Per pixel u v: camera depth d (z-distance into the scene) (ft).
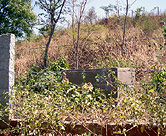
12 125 14.17
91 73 18.20
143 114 12.23
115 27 42.86
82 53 36.68
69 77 19.43
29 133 12.89
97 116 12.22
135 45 34.53
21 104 14.26
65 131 13.12
